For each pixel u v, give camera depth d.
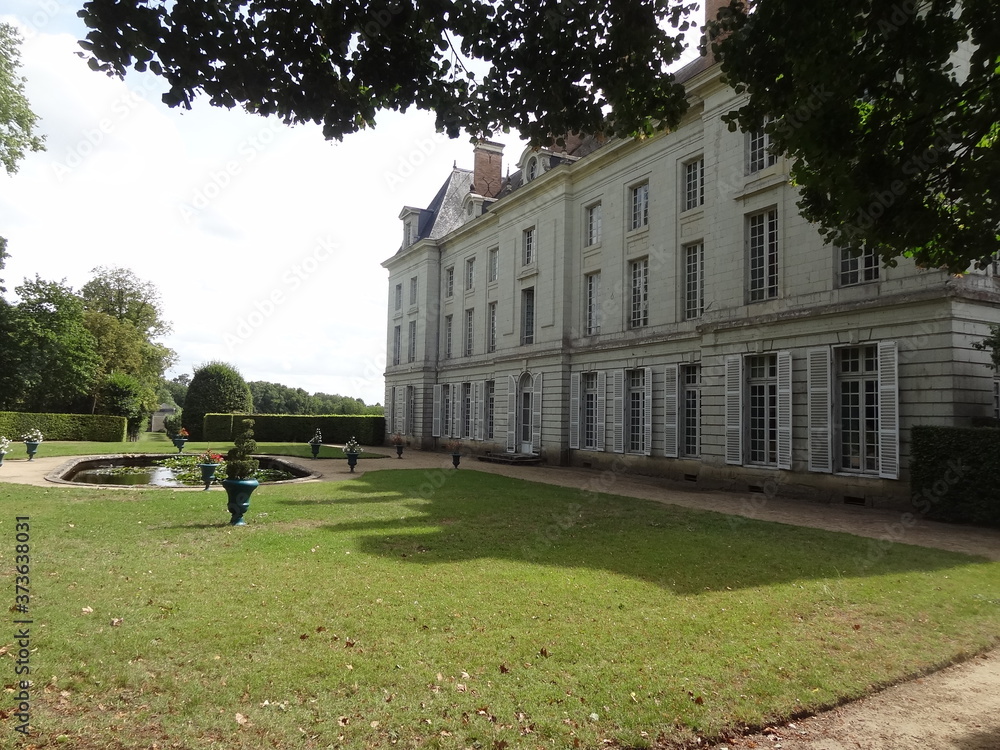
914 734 3.93
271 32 4.64
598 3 5.28
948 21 4.82
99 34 4.26
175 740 3.49
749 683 4.45
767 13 5.09
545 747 3.55
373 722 3.75
